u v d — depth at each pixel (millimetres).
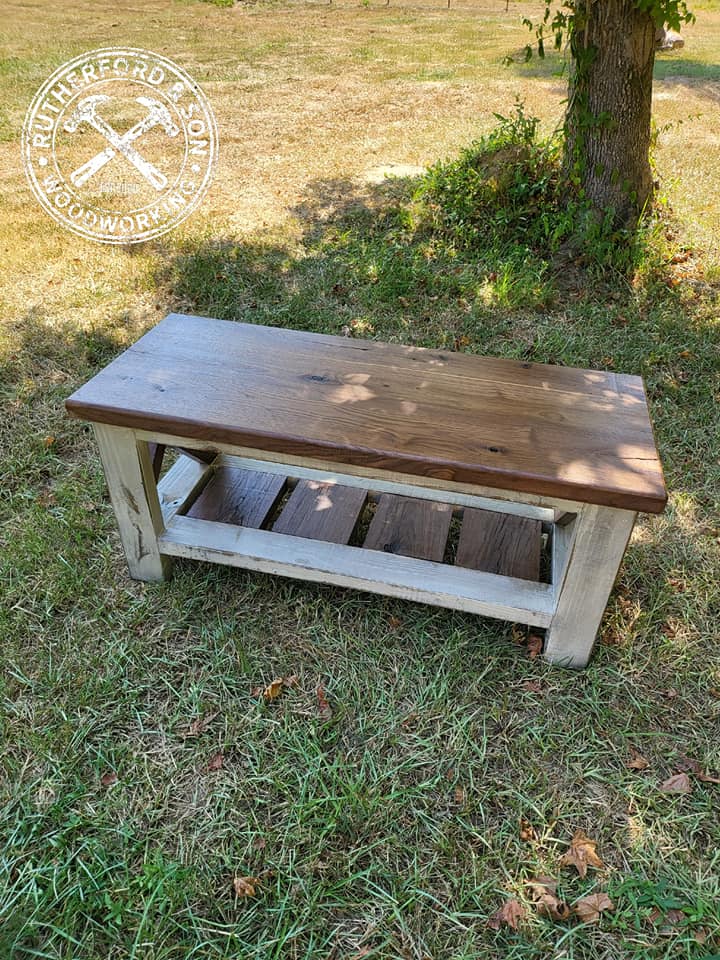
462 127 6988
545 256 4301
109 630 2053
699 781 1709
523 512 2277
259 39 11898
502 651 2018
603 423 1779
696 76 8852
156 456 2055
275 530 2199
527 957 1386
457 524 2461
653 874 1526
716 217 4789
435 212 4695
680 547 2398
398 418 1758
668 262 4176
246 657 1975
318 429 1698
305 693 1898
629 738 1801
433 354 2098
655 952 1395
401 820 1609
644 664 1987
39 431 2910
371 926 1423
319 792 1659
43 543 2328
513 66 9812
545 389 1926
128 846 1548
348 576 1972
